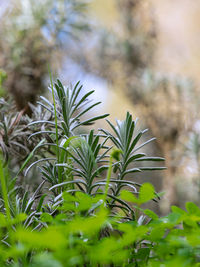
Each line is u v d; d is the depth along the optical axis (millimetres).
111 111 4559
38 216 945
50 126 1278
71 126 1058
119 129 1030
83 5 2797
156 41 4203
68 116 1046
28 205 950
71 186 1015
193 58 4898
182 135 3170
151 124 3262
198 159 2773
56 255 535
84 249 755
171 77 3498
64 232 592
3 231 962
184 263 621
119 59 3822
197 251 683
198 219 704
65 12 2709
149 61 4070
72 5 2719
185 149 2830
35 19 2543
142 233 674
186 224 789
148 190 701
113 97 4547
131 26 4168
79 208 723
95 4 4566
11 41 2371
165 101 3387
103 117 1037
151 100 3416
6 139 1218
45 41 2523
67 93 1080
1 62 2221
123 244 634
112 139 1018
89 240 735
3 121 1265
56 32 2613
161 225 745
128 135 999
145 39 4090
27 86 2045
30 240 500
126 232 661
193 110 3244
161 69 4496
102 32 3840
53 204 950
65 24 2662
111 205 979
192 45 4977
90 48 3650
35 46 2422
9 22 2506
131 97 3629
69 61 3045
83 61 3332
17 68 2182
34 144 1281
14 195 1119
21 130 1282
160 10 5098
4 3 2574
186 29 5035
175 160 2848
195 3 5039
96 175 965
